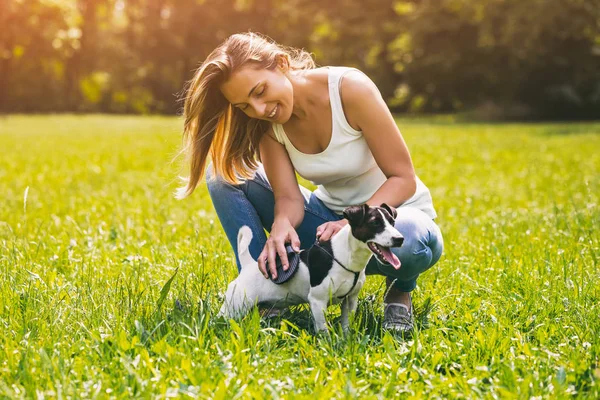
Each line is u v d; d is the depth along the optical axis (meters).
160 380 2.87
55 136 22.58
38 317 3.63
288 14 54.81
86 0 50.72
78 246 5.57
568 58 36.88
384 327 3.75
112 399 2.71
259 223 4.07
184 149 3.85
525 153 15.48
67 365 3.03
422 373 3.04
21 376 2.94
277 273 3.54
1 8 42.88
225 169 3.94
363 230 3.29
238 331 3.26
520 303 3.93
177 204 8.18
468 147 17.39
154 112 55.62
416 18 41.28
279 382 2.86
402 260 3.64
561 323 3.66
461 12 39.09
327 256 3.44
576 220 6.38
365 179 3.90
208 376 2.90
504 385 2.88
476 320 3.70
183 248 5.39
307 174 3.88
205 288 4.20
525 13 34.16
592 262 4.87
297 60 3.84
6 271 4.42
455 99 44.94
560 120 39.53
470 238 5.95
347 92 3.64
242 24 57.88
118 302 3.86
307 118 3.71
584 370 2.97
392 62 48.91
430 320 3.85
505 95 41.22
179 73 58.56
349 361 3.12
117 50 53.78
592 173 11.34
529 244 5.51
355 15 48.19
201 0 58.09
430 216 4.03
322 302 3.47
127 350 3.19
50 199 8.79
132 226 6.48
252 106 3.48
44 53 46.00
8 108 48.66
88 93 47.94
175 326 3.50
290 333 3.48
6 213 7.60
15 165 13.38
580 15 33.44
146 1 57.97
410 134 23.36
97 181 10.96
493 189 9.80
